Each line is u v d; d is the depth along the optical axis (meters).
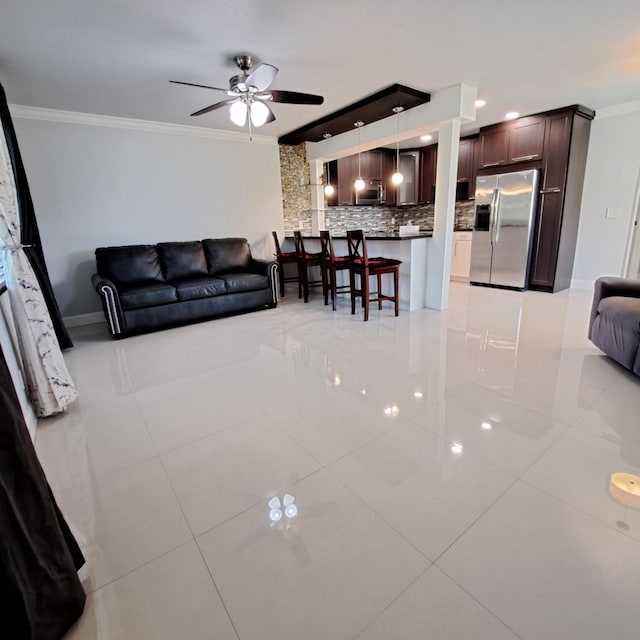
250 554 1.29
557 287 5.24
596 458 1.71
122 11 2.22
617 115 4.75
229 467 1.75
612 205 5.00
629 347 2.48
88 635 1.06
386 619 1.06
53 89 3.40
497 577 1.17
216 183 5.25
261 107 3.03
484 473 1.63
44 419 2.24
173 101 3.84
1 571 0.90
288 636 1.03
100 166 4.38
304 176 6.04
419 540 1.31
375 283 4.98
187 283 4.25
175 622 1.08
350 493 1.55
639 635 0.99
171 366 3.02
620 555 1.22
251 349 3.34
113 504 1.54
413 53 2.94
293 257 5.48
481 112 4.78
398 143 6.06
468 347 3.21
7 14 2.19
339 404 2.29
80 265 4.43
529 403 2.22
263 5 2.21
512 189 5.23
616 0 2.26
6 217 2.19
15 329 2.18
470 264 5.97
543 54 3.01
